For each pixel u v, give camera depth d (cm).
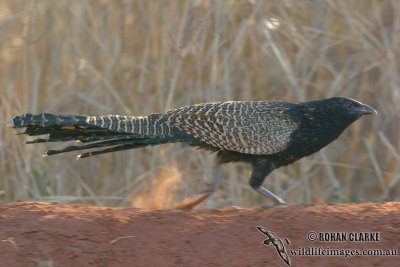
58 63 1531
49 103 1480
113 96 1489
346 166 1466
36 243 745
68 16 1523
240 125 950
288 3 1562
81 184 1430
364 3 1625
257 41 1490
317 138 978
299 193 1433
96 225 795
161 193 1263
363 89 1533
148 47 1511
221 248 757
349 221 811
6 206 856
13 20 1562
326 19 1583
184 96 1437
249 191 1423
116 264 726
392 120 1496
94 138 930
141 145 961
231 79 1459
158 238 774
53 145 1455
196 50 1446
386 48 1488
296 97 1462
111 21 1547
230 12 1480
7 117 1376
